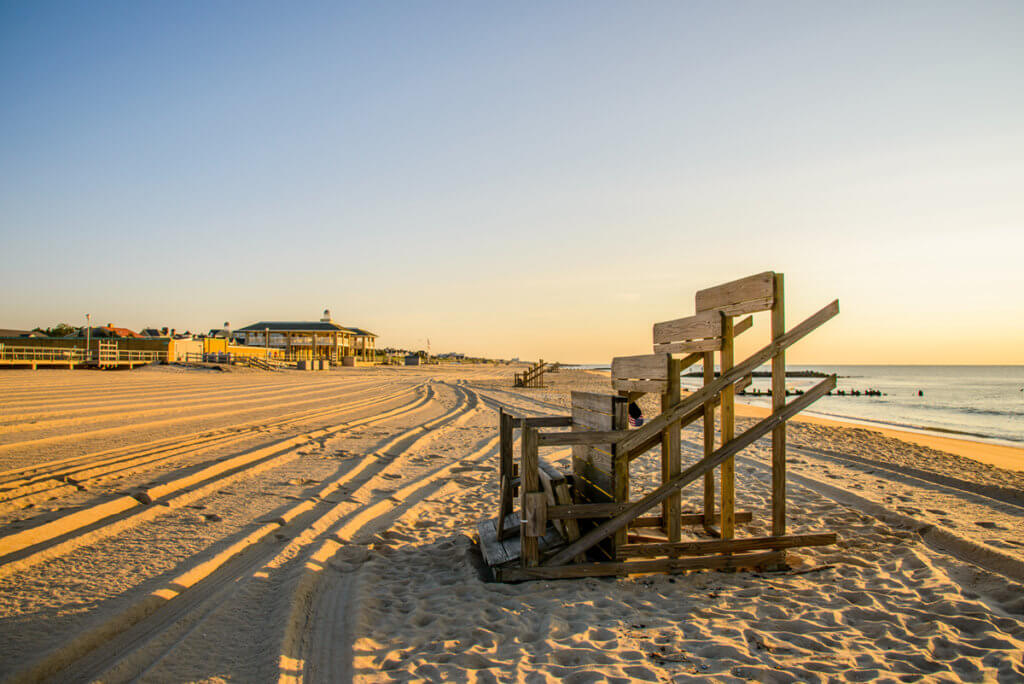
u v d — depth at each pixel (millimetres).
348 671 3393
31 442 11125
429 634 3943
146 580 4703
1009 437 20688
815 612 4289
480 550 5848
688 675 3324
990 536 6164
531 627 4070
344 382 42562
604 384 51156
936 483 9406
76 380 29000
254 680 3262
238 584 4676
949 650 3688
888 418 29406
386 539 6246
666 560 5133
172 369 45281
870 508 7582
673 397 5125
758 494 8375
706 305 5918
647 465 10977
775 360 5133
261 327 95625
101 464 9172
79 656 3508
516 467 6086
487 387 42906
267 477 8938
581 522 5918
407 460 11094
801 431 17750
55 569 4902
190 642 3691
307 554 5504
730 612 4297
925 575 5090
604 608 4367
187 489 7883
